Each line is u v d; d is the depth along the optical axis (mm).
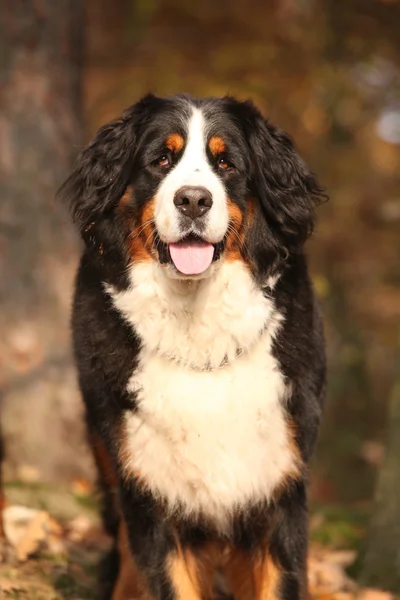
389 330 15445
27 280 8812
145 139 5434
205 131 5379
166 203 5184
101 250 5512
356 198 13891
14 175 8836
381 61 13867
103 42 14297
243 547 5445
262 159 5539
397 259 14523
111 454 5391
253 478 5246
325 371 5719
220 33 14344
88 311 5477
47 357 8750
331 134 13961
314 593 6418
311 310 5520
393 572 6078
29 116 8914
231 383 5258
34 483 7945
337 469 13180
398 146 14508
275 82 13641
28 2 8898
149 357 5305
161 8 14297
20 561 6180
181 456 5227
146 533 5289
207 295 5289
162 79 13375
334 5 13477
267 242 5496
